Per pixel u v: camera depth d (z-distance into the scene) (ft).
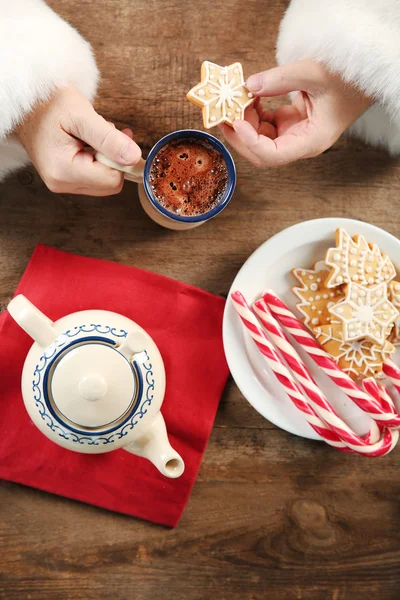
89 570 3.48
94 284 3.40
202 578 3.53
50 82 2.67
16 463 3.38
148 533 3.51
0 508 3.43
